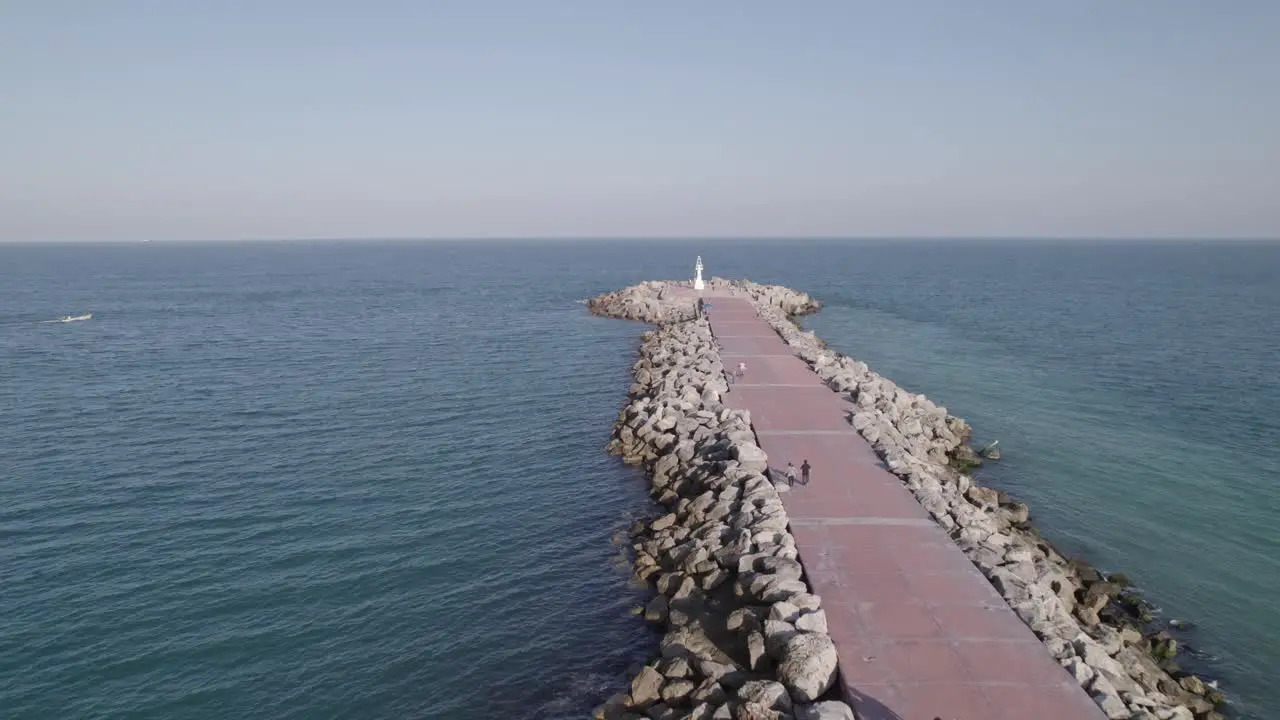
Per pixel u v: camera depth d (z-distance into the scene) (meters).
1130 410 41.94
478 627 19.47
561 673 17.64
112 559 22.98
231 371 50.00
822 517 21.38
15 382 46.56
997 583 17.89
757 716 13.59
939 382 48.34
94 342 61.75
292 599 20.80
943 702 13.63
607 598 20.77
